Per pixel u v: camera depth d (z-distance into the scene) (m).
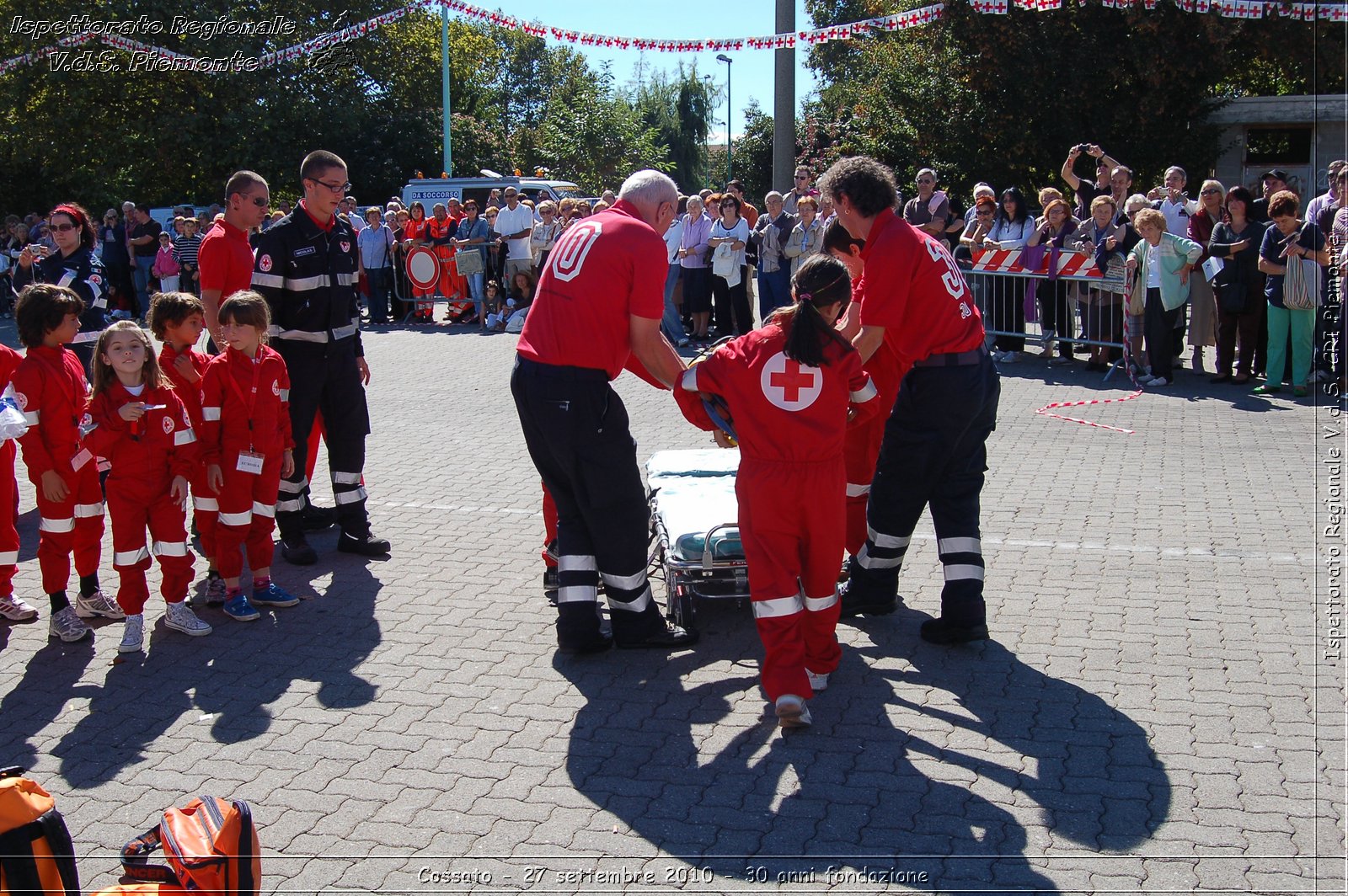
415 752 4.02
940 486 4.76
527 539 6.43
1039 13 19.25
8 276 20.52
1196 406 9.60
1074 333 11.72
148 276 19.11
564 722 4.24
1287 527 6.31
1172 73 18.47
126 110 28.67
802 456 4.06
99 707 4.43
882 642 4.93
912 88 21.25
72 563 6.15
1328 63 17.28
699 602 5.46
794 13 15.41
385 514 6.94
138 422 4.84
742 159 40.25
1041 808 3.59
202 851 2.74
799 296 4.06
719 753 3.99
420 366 12.77
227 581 5.32
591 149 40.69
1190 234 10.92
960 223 12.76
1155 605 5.24
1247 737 4.02
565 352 4.48
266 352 5.36
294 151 29.33
